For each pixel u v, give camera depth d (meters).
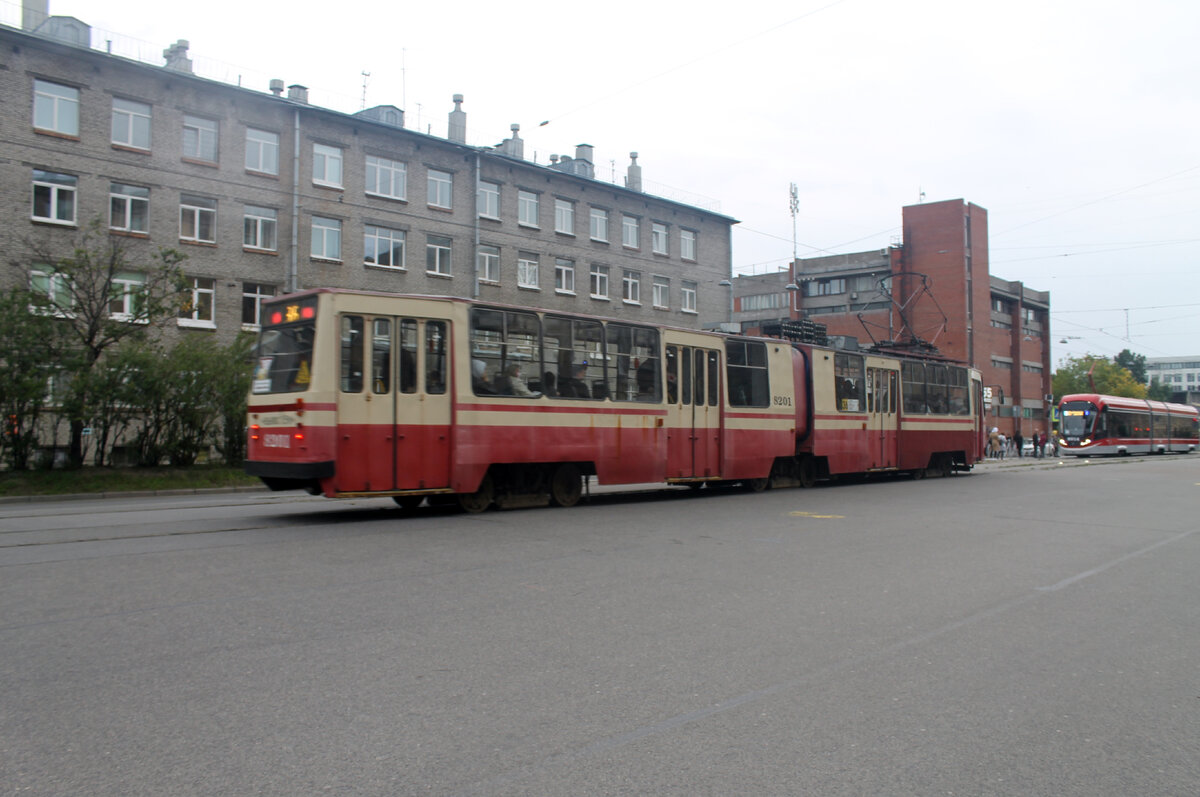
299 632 5.85
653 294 45.62
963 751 4.04
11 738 3.97
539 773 3.69
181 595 6.90
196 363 23.67
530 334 14.19
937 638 6.11
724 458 17.66
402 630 5.97
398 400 12.55
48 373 21.33
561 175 41.03
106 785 3.50
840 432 21.09
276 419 12.17
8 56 26.62
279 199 32.03
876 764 3.86
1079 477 25.56
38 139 27.03
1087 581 8.43
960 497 17.70
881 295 66.31
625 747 4.00
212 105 30.53
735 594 7.39
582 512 13.80
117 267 23.08
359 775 3.63
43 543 9.56
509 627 6.11
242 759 3.78
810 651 5.68
